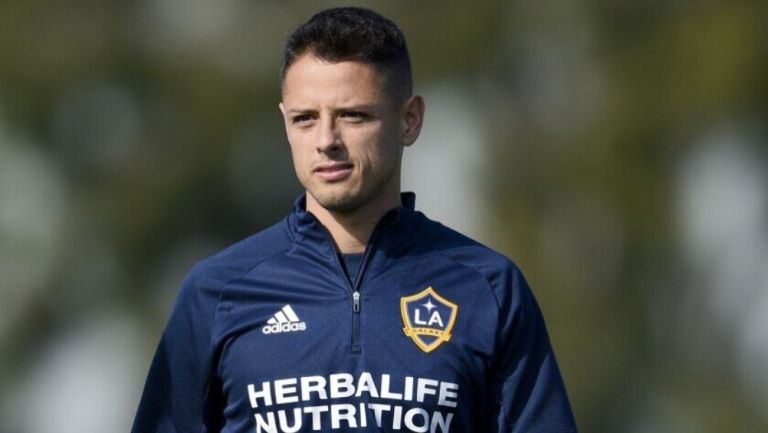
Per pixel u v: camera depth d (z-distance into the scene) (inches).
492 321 480.7
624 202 1813.5
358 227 485.7
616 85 1823.3
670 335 1841.8
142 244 1939.0
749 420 1833.2
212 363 485.4
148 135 1942.7
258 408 474.6
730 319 1871.3
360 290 480.7
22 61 1923.0
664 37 1819.6
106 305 1961.1
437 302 480.1
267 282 485.4
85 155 1947.6
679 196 1838.1
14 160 1941.4
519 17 1847.9
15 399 1973.4
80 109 1941.4
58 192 1958.7
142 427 496.7
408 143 494.0
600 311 1809.8
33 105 1919.3
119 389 1975.9
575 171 1822.1
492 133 1850.4
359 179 474.3
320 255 484.7
